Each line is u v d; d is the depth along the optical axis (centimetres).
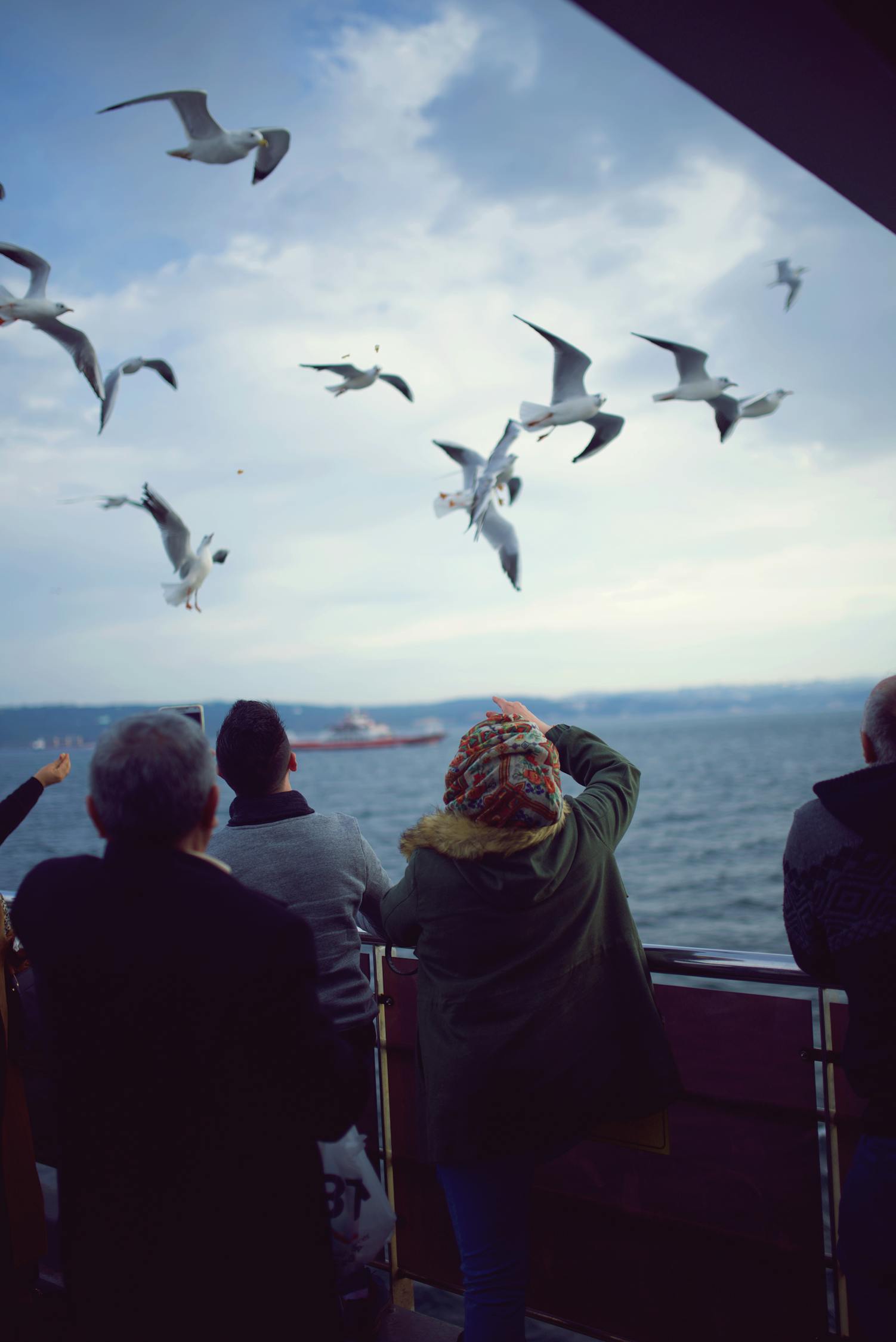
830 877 158
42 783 237
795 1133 199
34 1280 260
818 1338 198
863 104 152
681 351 315
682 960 204
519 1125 175
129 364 277
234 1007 130
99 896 139
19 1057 291
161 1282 133
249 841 206
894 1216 150
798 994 232
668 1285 214
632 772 200
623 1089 182
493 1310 179
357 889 212
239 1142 132
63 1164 141
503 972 175
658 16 131
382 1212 177
